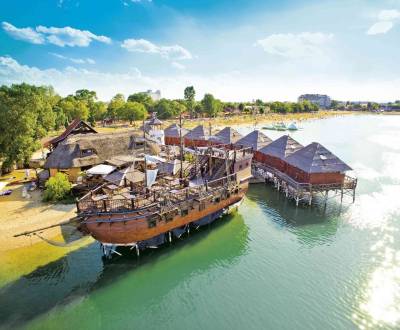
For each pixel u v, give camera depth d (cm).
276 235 2834
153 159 2936
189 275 2258
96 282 2123
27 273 2156
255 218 3222
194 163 3494
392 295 1981
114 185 2806
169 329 1756
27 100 4281
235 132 6016
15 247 2425
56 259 2330
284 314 1830
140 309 1919
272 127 12025
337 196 3834
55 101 10644
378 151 6744
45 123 5241
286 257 2456
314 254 2489
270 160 4644
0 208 3070
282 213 3347
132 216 2205
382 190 3997
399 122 15638
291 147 4462
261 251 2556
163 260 2427
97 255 2414
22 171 4531
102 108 11538
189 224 2794
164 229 2441
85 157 3959
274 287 2089
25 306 1859
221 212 3081
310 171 3466
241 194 3188
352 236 2786
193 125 12038
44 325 1734
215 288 2106
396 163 5503
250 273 2259
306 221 3131
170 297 2031
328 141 8469
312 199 3778
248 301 1958
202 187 2777
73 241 2502
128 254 2444
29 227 2695
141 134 4828
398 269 2256
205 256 2494
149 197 2445
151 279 2208
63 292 1998
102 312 1883
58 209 3058
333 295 1989
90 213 2136
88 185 3469
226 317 1828
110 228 2170
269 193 4056
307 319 1786
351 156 6203
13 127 4128
